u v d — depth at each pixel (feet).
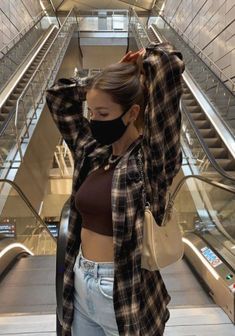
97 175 3.66
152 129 3.50
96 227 3.52
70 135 4.22
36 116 24.89
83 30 62.54
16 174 18.67
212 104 25.70
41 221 20.74
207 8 35.58
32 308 9.39
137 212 3.40
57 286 4.46
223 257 10.02
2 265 12.17
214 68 32.45
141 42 43.70
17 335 7.39
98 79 3.40
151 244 3.37
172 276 11.23
